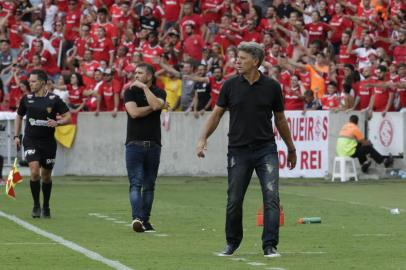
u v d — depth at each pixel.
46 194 37.69
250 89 25.86
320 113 61.81
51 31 75.38
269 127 26.00
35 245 28.94
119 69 64.81
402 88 62.72
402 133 61.91
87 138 63.53
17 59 69.06
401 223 36.09
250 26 70.19
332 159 61.84
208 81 63.25
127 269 23.58
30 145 36.94
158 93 33.34
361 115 62.16
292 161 26.86
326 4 72.12
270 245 25.97
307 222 36.00
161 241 30.28
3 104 66.94
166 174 63.41
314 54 68.69
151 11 71.44
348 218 38.00
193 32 69.75
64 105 37.03
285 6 74.25
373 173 61.41
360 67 67.94
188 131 63.16
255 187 54.16
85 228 34.12
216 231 33.41
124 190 52.12
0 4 73.88
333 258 26.00
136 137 33.09
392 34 71.12
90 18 71.88
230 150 26.11
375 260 25.62
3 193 49.56
